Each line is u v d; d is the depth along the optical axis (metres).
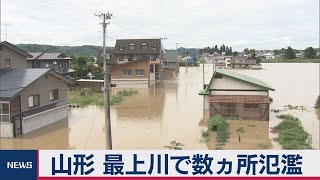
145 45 58.03
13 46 25.81
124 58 58.34
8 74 21.91
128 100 34.41
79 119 24.86
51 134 20.39
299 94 39.03
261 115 24.30
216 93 25.86
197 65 103.06
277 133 20.42
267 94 24.97
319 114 27.25
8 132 19.39
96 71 52.09
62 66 48.06
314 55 152.38
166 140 18.94
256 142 18.45
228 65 103.75
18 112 19.89
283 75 67.25
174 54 71.38
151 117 25.64
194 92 41.09
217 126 20.53
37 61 45.09
